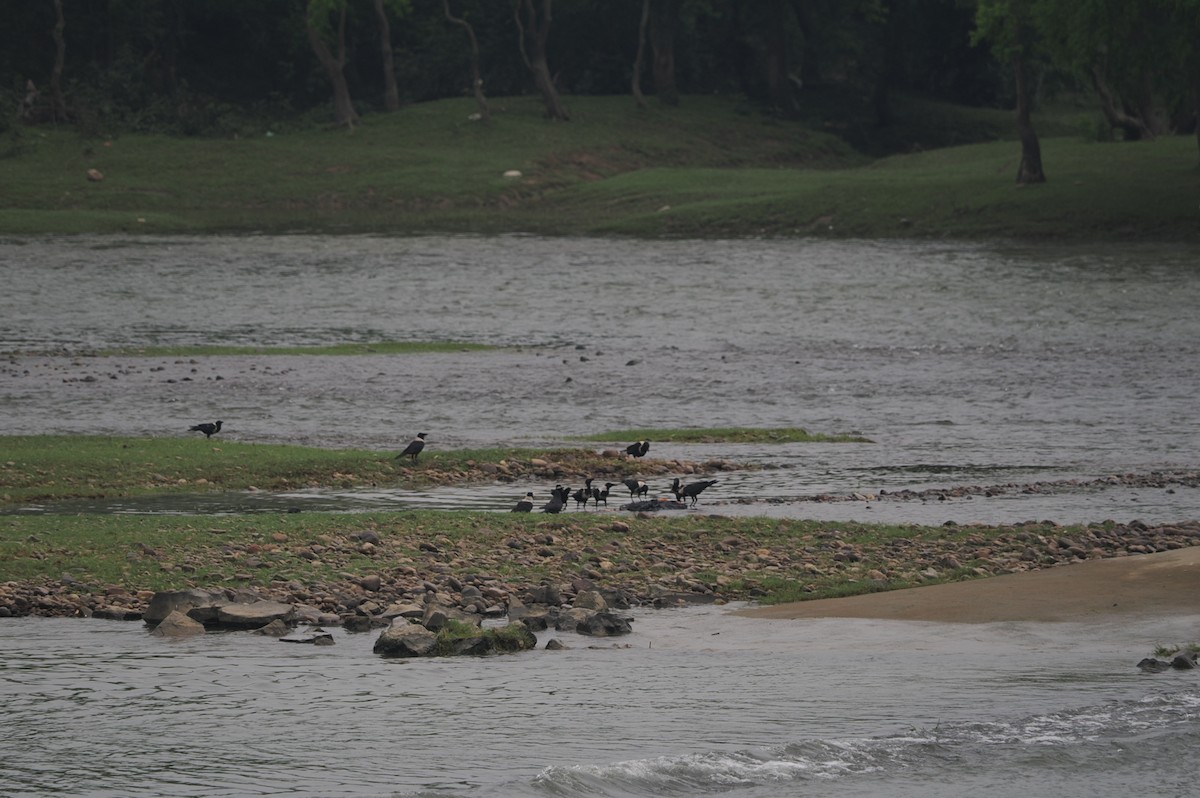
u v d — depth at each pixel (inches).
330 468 2701.8
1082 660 1419.8
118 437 2979.8
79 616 1664.6
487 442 3068.4
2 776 1069.8
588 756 1131.9
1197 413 3486.7
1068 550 2015.3
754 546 2089.1
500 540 2076.8
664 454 2997.0
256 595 1691.7
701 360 4335.6
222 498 2463.1
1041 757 1147.9
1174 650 1444.4
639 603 1765.5
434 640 1485.0
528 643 1505.9
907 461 2918.3
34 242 7578.7
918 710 1256.8
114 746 1141.1
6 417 3218.5
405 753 1132.5
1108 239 7283.5
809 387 3878.0
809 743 1170.6
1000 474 2773.1
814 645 1508.4
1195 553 1905.8
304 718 1222.3
